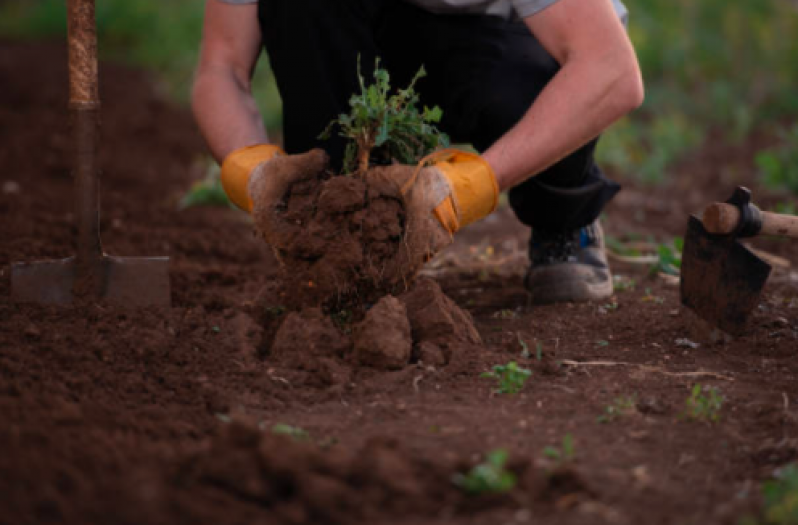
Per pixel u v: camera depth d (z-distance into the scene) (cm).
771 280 470
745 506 234
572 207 407
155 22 1332
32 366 305
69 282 367
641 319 398
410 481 238
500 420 287
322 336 333
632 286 462
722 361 348
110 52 1304
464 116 391
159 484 230
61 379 300
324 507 224
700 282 365
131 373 314
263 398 307
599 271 434
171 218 609
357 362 331
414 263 327
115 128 878
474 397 307
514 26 394
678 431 281
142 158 792
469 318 364
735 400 305
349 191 321
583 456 262
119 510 220
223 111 370
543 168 341
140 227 574
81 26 351
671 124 871
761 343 364
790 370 338
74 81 356
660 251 490
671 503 238
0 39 1342
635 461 261
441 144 340
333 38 362
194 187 661
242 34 379
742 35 1112
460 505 232
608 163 814
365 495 232
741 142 891
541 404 301
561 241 429
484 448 265
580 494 239
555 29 334
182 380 313
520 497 234
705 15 1141
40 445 246
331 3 361
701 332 370
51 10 1420
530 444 269
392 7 382
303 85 364
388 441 258
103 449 250
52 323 342
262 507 227
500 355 337
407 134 336
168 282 376
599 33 330
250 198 334
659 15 1135
